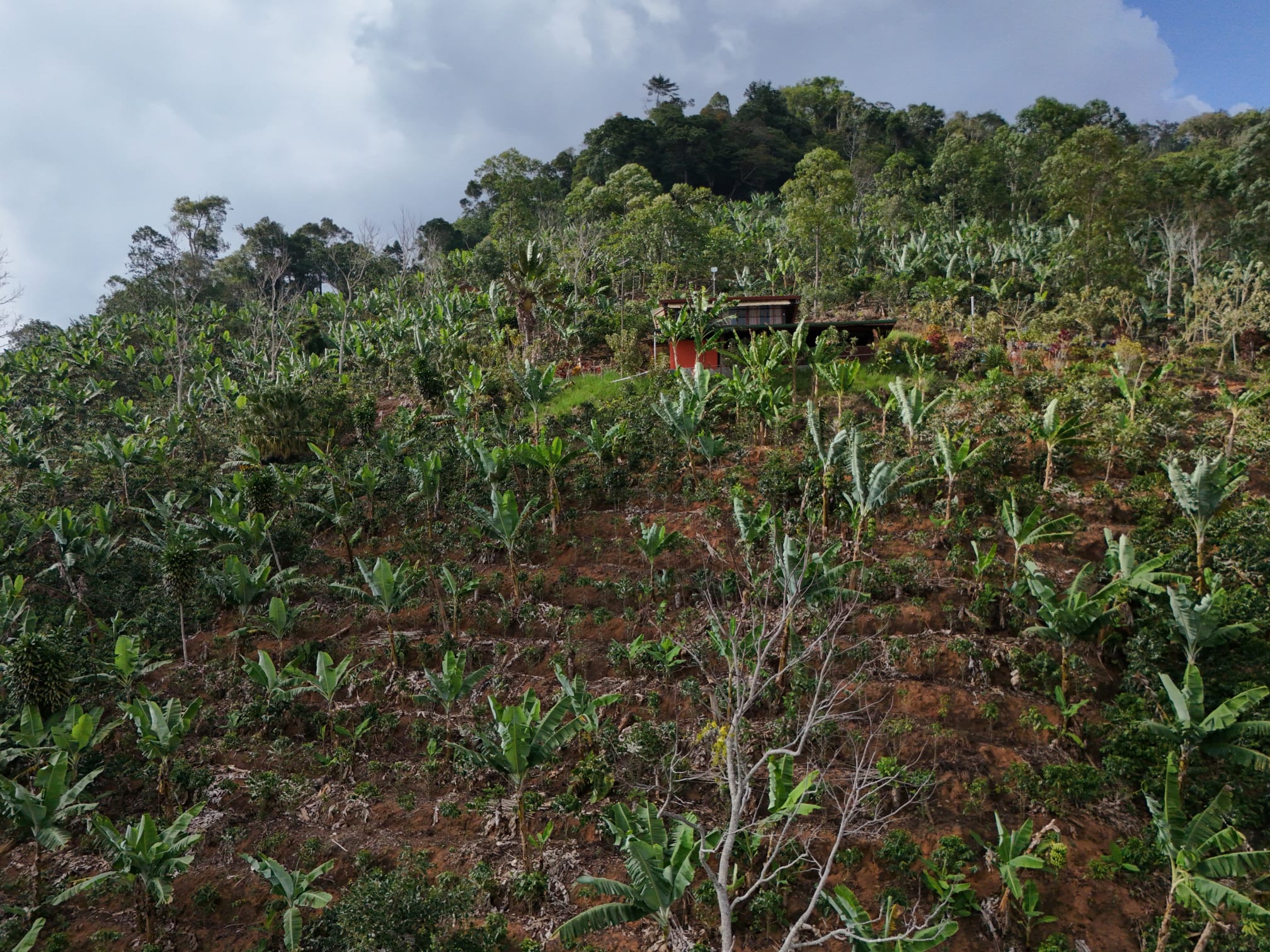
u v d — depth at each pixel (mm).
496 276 56344
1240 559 16969
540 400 25953
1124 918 11977
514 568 20344
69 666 16938
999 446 22047
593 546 21797
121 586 22656
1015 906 12055
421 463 23375
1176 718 13094
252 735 16859
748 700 10203
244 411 30781
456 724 16578
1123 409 24625
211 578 19391
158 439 30641
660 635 17953
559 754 15773
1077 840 13133
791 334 30625
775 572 15797
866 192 73062
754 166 86125
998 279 45969
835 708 15633
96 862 14328
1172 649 16062
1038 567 16953
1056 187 42469
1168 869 12469
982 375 29734
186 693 18453
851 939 9570
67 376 43469
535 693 17000
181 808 15023
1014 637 16953
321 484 25203
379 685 17859
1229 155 58094
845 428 22469
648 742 14859
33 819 12656
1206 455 20938
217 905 13234
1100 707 15445
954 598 18031
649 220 51500
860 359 32562
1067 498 20875
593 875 13273
